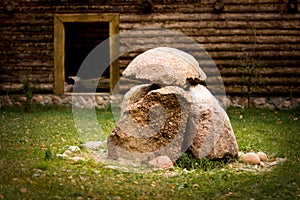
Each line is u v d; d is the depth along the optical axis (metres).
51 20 13.91
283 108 13.59
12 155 7.52
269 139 9.38
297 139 9.32
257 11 13.59
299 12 13.53
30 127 10.27
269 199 5.70
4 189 5.70
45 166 6.79
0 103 13.98
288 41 13.55
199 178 6.68
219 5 13.45
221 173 6.91
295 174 6.76
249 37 13.59
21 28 14.00
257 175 6.77
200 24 13.64
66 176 6.43
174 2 13.69
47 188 5.86
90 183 6.21
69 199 5.52
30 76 13.96
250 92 13.42
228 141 7.62
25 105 12.96
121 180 6.48
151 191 6.04
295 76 13.60
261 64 13.58
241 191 6.05
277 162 7.58
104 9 13.77
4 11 13.98
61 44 13.85
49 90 13.90
